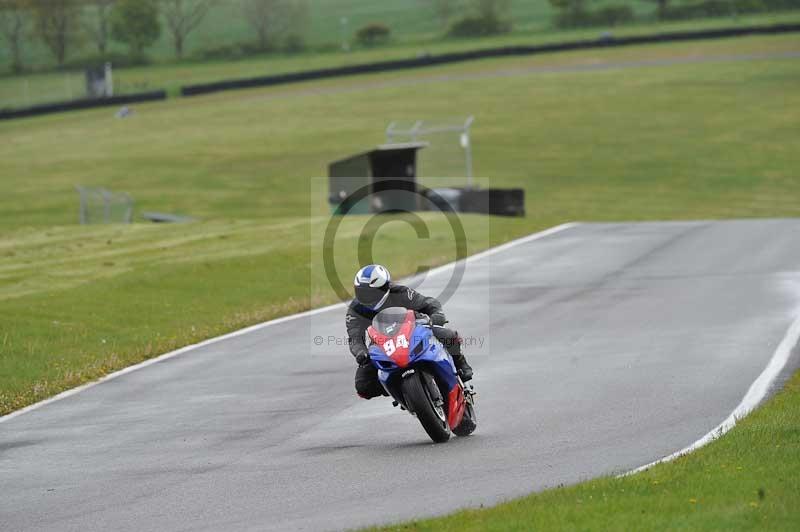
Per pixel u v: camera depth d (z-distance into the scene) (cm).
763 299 6769
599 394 4338
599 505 2514
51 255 9931
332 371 5231
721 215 15662
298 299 7750
